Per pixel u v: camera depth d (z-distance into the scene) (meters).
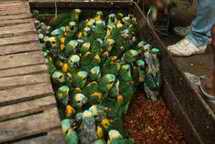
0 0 2.96
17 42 2.36
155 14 3.17
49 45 2.72
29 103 1.81
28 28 2.54
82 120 1.98
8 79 1.98
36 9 3.15
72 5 3.21
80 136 1.94
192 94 2.07
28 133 1.63
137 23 3.11
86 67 2.48
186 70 2.72
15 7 2.85
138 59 2.56
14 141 1.61
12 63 2.13
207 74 2.65
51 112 1.76
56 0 3.26
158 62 2.51
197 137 1.99
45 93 1.88
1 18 2.65
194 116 2.05
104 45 2.71
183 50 2.85
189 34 2.91
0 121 1.70
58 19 3.09
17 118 1.72
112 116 2.10
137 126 2.24
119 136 1.90
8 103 1.82
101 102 2.20
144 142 2.12
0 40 2.37
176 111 2.27
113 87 2.26
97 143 1.86
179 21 3.27
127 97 2.29
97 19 3.09
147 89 2.45
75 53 2.67
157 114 2.35
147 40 2.85
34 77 2.01
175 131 2.22
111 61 2.54
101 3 3.24
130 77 2.39
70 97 2.21
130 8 3.30
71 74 2.39
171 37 3.17
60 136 1.63
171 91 2.35
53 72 2.39
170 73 2.37
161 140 2.14
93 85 2.27
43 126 1.67
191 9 3.27
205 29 2.80
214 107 2.29
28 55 2.22
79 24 3.11
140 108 2.38
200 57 2.89
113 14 3.18
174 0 3.21
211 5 2.66
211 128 1.85
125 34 2.87
